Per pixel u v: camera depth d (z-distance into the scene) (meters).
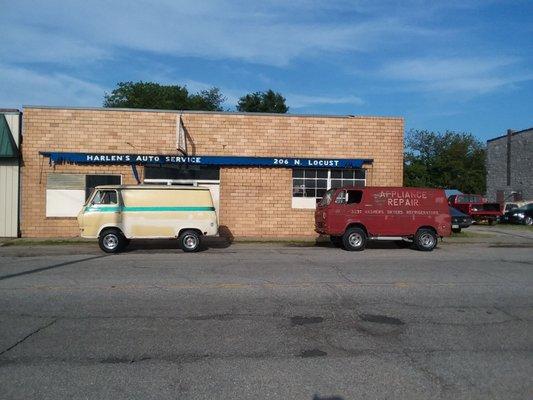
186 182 19.36
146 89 54.50
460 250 16.47
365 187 15.96
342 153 20.03
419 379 4.85
